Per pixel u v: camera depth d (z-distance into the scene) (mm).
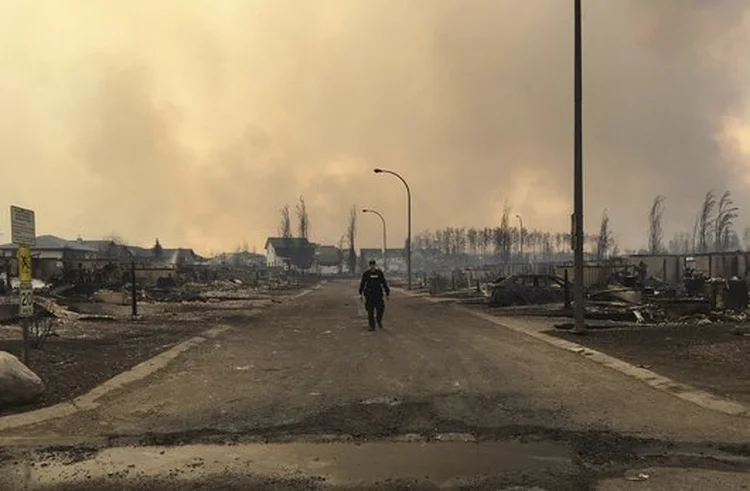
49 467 6000
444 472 5738
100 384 9688
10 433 7180
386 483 5477
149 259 82375
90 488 5441
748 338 14031
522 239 98438
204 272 57125
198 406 8406
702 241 62594
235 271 70562
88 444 6754
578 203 15719
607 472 5676
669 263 36375
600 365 11289
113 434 7125
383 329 17875
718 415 7621
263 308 28656
